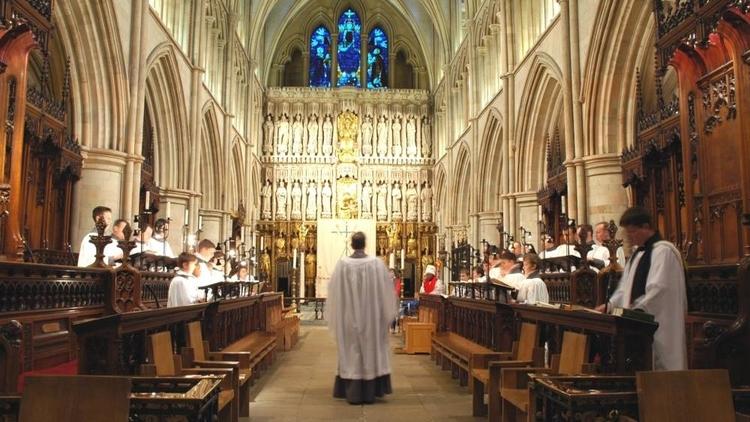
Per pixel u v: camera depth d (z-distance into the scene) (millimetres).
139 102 17234
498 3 26578
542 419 4613
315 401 8969
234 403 6789
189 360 6957
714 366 5828
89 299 8250
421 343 15352
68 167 14469
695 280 7043
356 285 9086
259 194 39375
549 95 21219
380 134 40812
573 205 16750
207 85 26703
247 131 35031
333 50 43062
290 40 43594
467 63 32031
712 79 7734
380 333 9039
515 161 23422
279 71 43406
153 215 20703
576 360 5902
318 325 26031
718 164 7664
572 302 10695
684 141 8273
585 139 16641
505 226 23500
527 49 23250
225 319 10250
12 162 7902
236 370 6930
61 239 14633
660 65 8398
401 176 40500
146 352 6570
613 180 15938
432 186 40438
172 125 22375
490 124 27656
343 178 39562
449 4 36750
